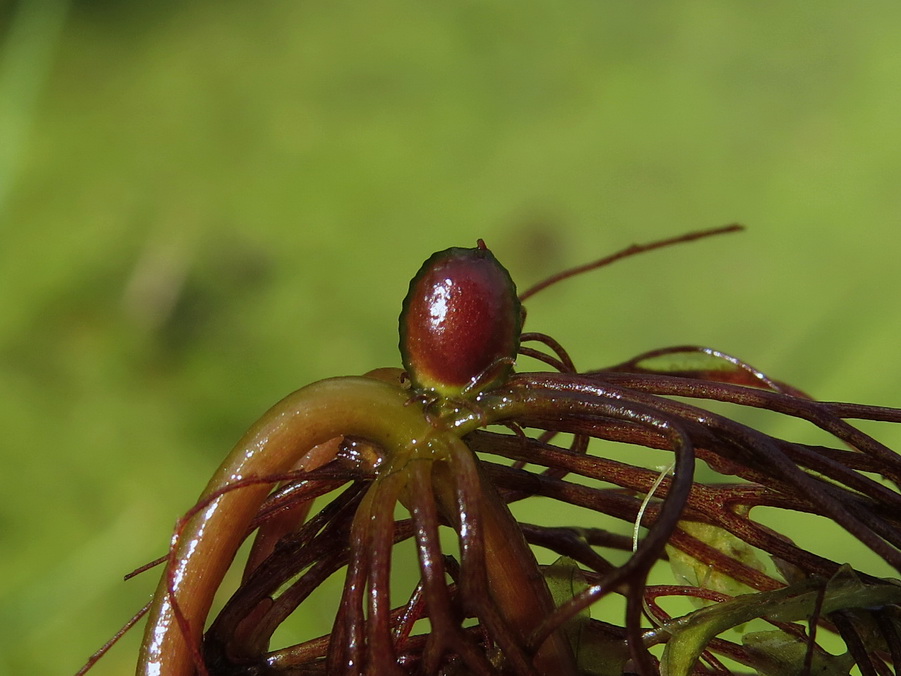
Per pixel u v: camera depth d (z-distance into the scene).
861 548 0.18
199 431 0.22
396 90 0.29
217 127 0.28
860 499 0.08
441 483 0.08
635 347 0.23
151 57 0.31
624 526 0.18
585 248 0.25
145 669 0.08
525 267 0.25
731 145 0.27
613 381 0.08
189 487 0.21
